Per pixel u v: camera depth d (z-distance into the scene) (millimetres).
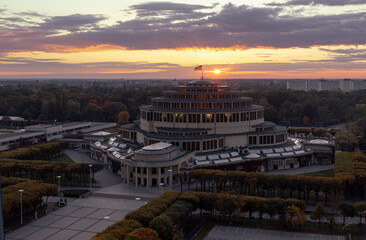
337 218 109000
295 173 162500
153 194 132500
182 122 179125
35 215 110188
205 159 159500
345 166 144250
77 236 96875
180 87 199375
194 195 108562
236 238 95688
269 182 124500
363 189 130750
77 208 119875
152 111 188375
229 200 105312
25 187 117500
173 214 92875
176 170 147250
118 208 119250
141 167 141500
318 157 184250
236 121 183000
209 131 177875
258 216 113812
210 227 104000
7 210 100062
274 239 94875
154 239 77812
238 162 158750
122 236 79875
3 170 149625
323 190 119125
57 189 122062
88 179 155000
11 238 95750
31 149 188875
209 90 195500
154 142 173875
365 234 97438
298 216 98750
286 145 189500
